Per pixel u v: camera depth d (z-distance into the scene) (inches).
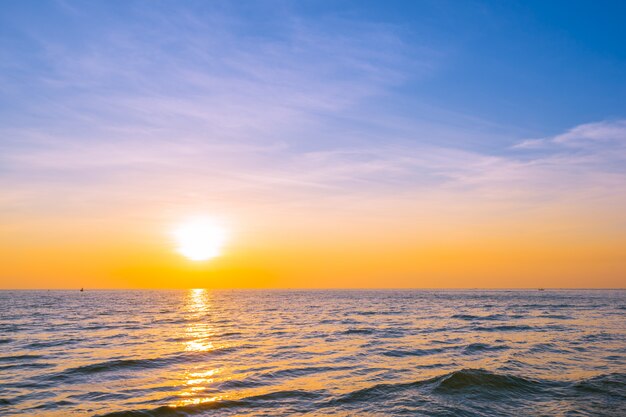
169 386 766.5
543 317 2327.8
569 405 644.7
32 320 2239.2
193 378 826.8
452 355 1064.8
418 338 1402.6
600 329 1658.5
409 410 625.3
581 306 3585.1
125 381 805.2
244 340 1375.5
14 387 761.6
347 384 774.5
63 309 3348.9
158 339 1409.9
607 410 619.8
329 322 2068.2
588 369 882.1
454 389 725.9
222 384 779.4
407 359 1016.2
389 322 2042.3
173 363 973.8
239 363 974.4
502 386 741.9
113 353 1115.3
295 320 2213.3
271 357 1050.7
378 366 934.4
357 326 1835.6
